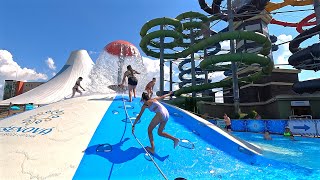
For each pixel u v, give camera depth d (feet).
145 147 15.43
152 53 115.44
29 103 106.01
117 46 37.60
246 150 17.97
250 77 90.79
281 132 49.03
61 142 15.20
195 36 116.78
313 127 43.37
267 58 74.84
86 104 22.94
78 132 16.69
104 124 18.40
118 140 16.15
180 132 18.89
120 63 36.58
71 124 17.88
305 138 41.34
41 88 134.51
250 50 115.34
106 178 12.09
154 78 27.07
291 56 78.43
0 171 12.07
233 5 97.30
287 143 33.96
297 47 85.71
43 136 15.89
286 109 86.69
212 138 19.07
